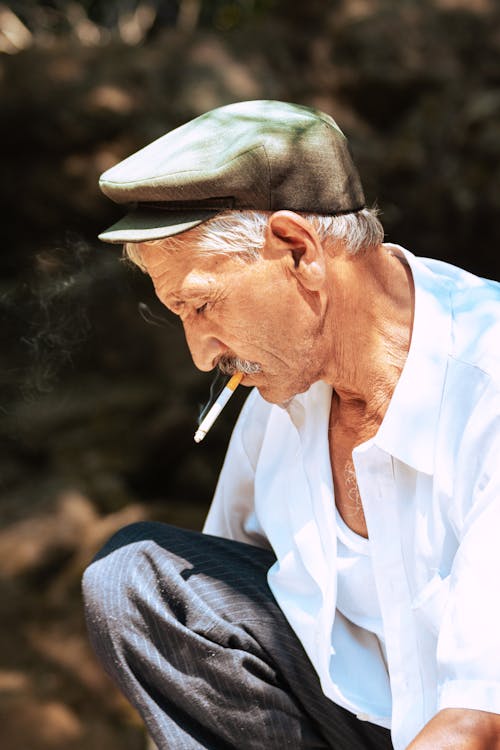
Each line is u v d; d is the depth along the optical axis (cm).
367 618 202
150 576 209
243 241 177
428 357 184
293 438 213
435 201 728
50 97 751
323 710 204
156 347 761
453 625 168
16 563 622
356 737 204
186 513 694
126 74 764
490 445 176
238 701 201
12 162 755
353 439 197
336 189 182
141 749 504
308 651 202
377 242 190
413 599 188
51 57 771
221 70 773
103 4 934
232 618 206
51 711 521
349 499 200
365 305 188
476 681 164
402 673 190
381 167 736
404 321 190
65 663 558
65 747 499
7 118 745
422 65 758
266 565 218
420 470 183
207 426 190
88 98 751
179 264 179
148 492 726
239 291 179
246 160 174
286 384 188
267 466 218
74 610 598
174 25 942
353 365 189
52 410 733
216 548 218
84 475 700
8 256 761
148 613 202
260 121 179
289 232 177
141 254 183
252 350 183
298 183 178
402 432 183
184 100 758
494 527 169
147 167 178
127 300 761
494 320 186
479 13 768
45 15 923
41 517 654
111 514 681
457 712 164
